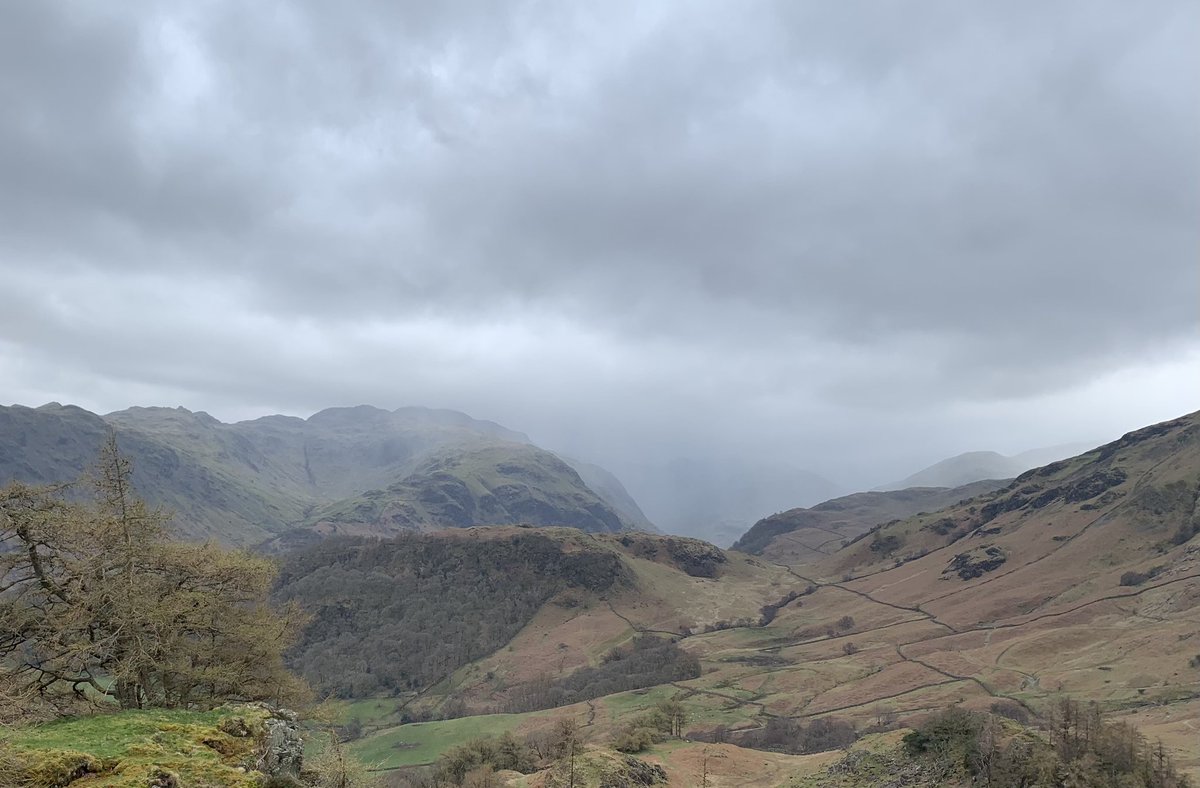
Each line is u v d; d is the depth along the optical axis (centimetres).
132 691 3659
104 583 3600
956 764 7406
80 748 2258
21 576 3500
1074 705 8325
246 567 4294
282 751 2669
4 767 1970
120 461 3941
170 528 4375
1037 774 6662
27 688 3219
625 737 10925
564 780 8344
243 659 4216
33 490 3569
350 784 3316
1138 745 7475
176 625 3856
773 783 9319
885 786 7688
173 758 2267
